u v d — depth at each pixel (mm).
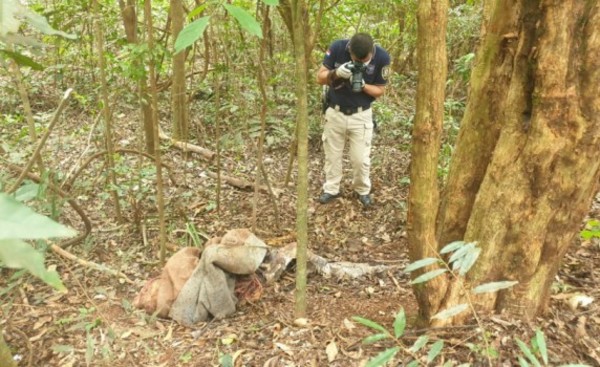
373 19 6344
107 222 3803
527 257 1955
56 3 4051
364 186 4164
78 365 2316
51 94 5699
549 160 1819
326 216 4090
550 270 2025
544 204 1877
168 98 6043
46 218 456
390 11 5527
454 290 2061
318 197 4414
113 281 3086
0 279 2928
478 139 2109
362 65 3670
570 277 2668
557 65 1711
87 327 2387
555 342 1962
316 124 5363
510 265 1988
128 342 2508
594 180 1871
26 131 3471
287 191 4504
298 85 2139
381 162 4883
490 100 2066
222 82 4820
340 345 2270
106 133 3557
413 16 5395
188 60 5516
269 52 5227
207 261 2783
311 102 5352
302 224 2371
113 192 3633
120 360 2369
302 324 2486
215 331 2574
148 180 4363
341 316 2629
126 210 3977
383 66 3873
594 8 1662
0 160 2760
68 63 4887
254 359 2275
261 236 3762
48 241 2396
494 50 2031
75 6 3459
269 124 5387
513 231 1938
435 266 2049
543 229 1915
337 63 3877
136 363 2350
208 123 5426
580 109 1742
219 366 2271
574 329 2049
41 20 751
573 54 1704
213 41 3719
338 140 4062
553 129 1778
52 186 2648
